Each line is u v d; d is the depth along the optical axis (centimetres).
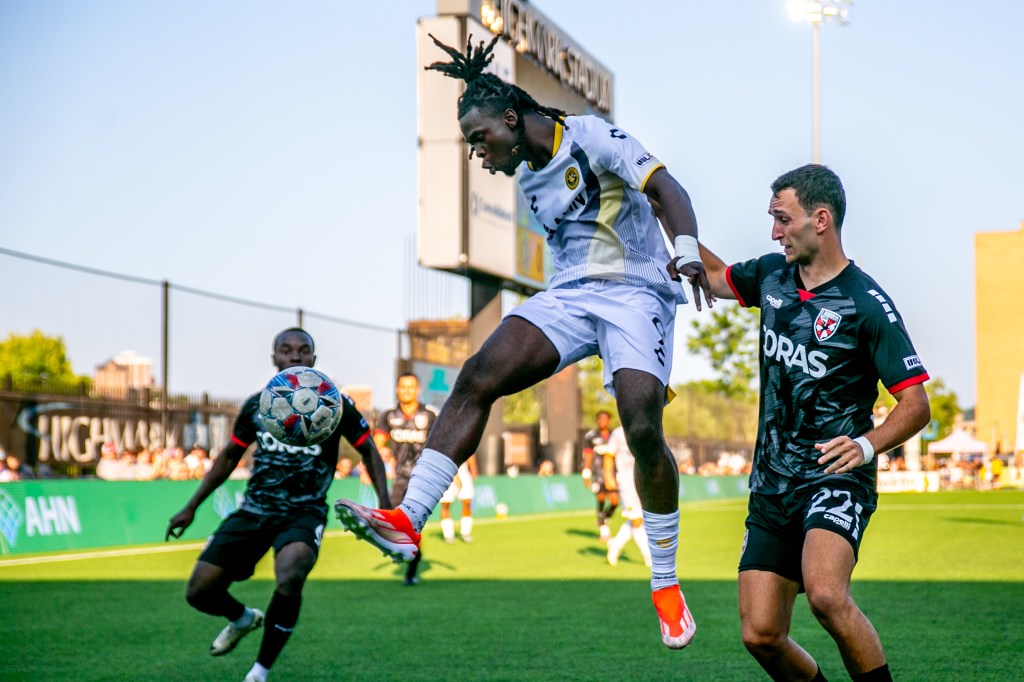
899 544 1440
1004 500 3034
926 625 730
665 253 425
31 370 1511
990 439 7144
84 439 1560
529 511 2423
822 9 3112
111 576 1079
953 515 2212
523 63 2488
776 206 403
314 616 807
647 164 393
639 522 1212
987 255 7231
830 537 374
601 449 1563
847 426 395
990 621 747
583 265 414
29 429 1490
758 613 390
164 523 1521
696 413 3547
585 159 405
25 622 779
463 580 1060
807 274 406
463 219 2298
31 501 1348
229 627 572
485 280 2486
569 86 2794
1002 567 1123
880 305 388
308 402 543
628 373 404
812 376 396
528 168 418
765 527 402
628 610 833
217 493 1636
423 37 2311
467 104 409
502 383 401
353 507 356
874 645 368
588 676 577
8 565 1191
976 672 573
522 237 2611
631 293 411
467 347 2477
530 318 406
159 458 1634
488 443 2561
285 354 605
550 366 407
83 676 586
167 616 807
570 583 1030
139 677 584
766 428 407
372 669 602
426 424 1186
